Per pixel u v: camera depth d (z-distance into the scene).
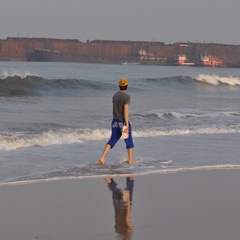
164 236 14.86
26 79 81.88
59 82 86.31
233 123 49.09
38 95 77.50
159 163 27.25
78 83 89.81
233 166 26.55
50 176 23.33
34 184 21.53
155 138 37.22
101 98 78.44
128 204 18.47
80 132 37.03
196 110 60.34
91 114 52.06
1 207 17.70
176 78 118.31
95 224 15.97
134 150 31.52
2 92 76.12
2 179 22.39
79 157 28.64
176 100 80.00
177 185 21.80
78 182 22.19
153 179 23.03
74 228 15.55
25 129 38.09
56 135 35.31
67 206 18.08
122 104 27.19
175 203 18.62
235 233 15.19
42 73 185.50
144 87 108.31
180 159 28.66
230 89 119.75
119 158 28.69
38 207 17.84
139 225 15.88
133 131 39.34
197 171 25.08
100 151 30.86
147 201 18.94
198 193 20.30
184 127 44.12
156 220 16.44
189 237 14.78
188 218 16.67
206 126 45.56
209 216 16.91
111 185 21.70
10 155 28.31
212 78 124.94
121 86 27.31
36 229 15.41
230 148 33.38
